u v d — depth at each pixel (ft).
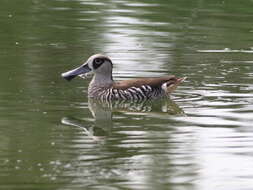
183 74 64.49
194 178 41.34
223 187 40.19
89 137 48.06
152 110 56.08
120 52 71.26
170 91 59.36
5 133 48.29
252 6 92.79
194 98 58.23
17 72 63.87
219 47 74.02
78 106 55.93
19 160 43.37
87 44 73.82
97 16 86.17
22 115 52.49
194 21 84.84
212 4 93.50
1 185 39.63
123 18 85.35
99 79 60.39
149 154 45.01
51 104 55.72
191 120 52.42
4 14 86.22
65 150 45.37
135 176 41.34
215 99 57.82
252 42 76.38
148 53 71.10
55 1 94.12
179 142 47.50
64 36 76.89
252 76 64.23
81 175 41.29
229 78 63.52
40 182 40.14
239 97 58.29
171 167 42.91
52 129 49.52
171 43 75.05
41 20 83.71
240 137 48.60
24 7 90.17
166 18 85.87
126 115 54.44
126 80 60.95
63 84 61.62
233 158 44.70
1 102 55.47
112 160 43.86
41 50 71.26
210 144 47.03
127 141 47.50
